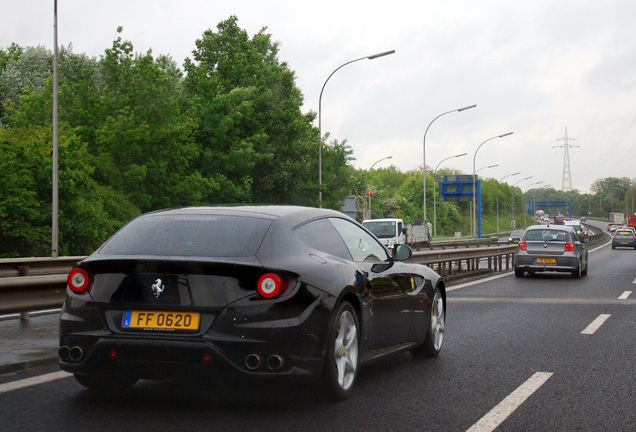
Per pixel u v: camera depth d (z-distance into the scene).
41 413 5.02
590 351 7.96
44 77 52.34
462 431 4.63
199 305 4.81
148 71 40.56
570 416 5.05
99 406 5.23
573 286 18.22
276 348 4.79
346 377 5.53
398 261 7.02
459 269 22.22
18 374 6.46
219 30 48.28
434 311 7.59
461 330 9.73
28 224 33.75
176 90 42.75
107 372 4.98
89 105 41.06
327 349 5.15
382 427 4.71
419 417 4.98
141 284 4.92
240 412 5.08
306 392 5.73
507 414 5.09
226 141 44.91
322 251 5.60
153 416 4.95
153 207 41.91
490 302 13.80
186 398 5.50
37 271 14.91
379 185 129.25
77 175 35.62
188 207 5.85
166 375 4.88
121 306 4.93
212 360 4.76
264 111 47.47
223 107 44.47
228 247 5.06
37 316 10.55
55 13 28.67
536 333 9.43
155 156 41.31
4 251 33.78
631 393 5.80
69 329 5.02
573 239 21.47
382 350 6.32
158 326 4.85
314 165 48.75
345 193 57.16
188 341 4.77
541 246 21.52
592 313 11.89
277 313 4.82
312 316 4.96
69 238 35.91
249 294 4.83
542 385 6.11
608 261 34.47
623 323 10.54
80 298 5.04
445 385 6.09
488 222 158.50
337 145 57.31
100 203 37.03
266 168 47.06
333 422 4.83
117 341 4.84
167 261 4.86
